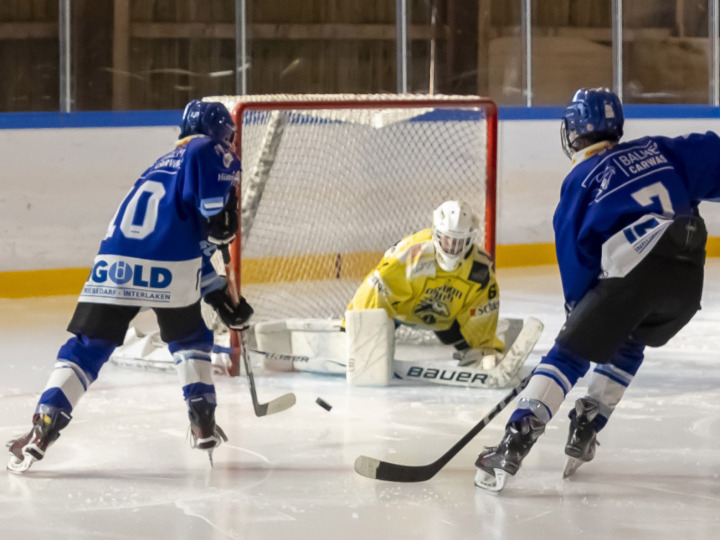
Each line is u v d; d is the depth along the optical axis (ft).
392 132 54.44
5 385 41.11
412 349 49.21
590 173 27.66
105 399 38.86
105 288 28.99
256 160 46.21
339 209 57.06
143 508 27.02
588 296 27.84
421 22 89.35
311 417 36.50
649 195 27.35
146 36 84.12
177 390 40.40
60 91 80.02
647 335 29.17
